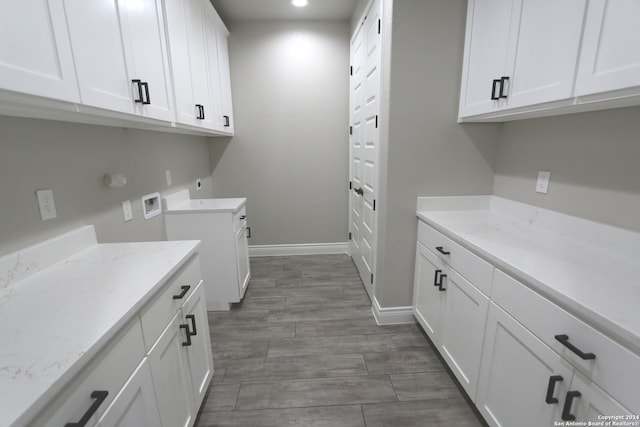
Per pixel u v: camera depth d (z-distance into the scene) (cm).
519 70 131
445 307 167
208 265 230
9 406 52
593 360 80
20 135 104
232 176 338
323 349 194
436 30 177
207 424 143
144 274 105
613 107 116
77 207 130
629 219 117
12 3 71
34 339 70
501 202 189
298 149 337
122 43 116
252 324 223
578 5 101
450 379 168
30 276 104
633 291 90
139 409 90
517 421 111
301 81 322
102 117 117
